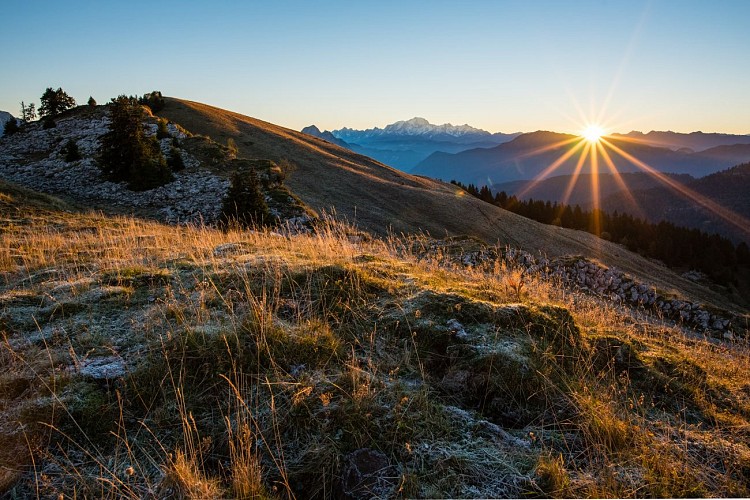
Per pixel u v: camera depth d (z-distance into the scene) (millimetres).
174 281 6520
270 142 83625
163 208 33469
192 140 50000
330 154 88312
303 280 5977
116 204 34500
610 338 5695
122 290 6066
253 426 3498
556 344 5047
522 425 3980
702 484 3305
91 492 2947
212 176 39125
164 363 4047
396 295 5801
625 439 3725
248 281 5938
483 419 3922
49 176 40750
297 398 3643
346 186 67562
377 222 55438
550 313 5477
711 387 5234
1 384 3783
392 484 3107
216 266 7004
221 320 4902
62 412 3484
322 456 3275
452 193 81938
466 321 5113
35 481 3021
